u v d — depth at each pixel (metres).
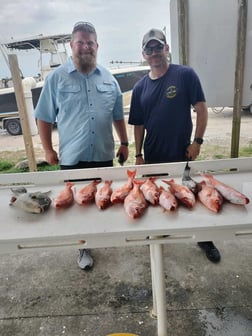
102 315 1.60
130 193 1.21
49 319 1.60
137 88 2.00
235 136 2.65
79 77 1.86
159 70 1.85
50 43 6.00
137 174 1.47
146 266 1.97
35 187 1.45
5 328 1.56
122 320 1.56
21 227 1.07
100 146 1.94
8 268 2.04
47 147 2.08
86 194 1.24
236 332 1.46
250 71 2.45
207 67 2.63
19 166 4.19
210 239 1.01
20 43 5.92
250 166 1.47
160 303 1.27
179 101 1.83
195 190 1.21
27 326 1.56
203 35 2.52
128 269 1.96
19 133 6.21
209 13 2.43
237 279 1.79
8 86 6.30
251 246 2.11
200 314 1.56
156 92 1.87
